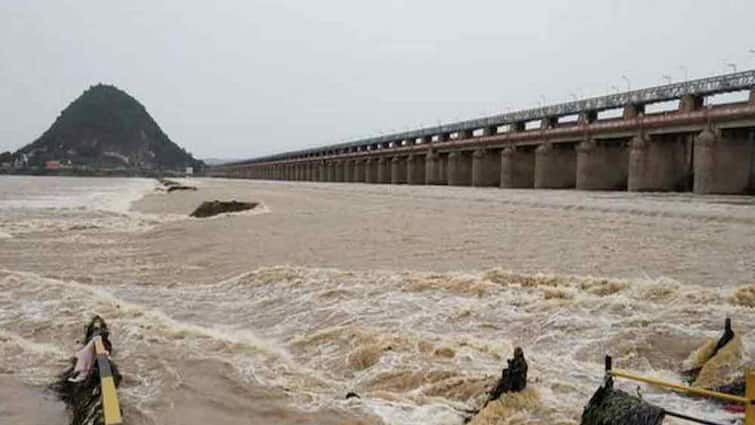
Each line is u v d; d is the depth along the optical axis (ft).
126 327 41.75
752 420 20.49
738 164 181.88
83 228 119.44
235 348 37.01
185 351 35.86
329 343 37.55
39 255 81.30
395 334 38.04
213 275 64.34
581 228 93.86
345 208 154.20
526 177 277.85
